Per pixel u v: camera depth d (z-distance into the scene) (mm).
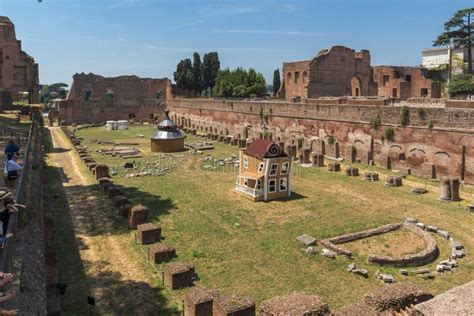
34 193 19906
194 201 31141
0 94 67688
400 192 33500
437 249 22188
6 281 8680
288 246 22547
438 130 37031
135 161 47938
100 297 17078
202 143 61219
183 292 17453
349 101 53656
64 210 28078
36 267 13914
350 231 24734
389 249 22203
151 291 17516
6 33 69250
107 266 19828
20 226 14508
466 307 6770
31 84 71688
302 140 53062
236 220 26859
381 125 42625
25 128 50219
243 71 100000
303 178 38500
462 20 77125
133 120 97750
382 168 42438
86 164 43531
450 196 30953
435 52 92062
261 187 31188
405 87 80938
